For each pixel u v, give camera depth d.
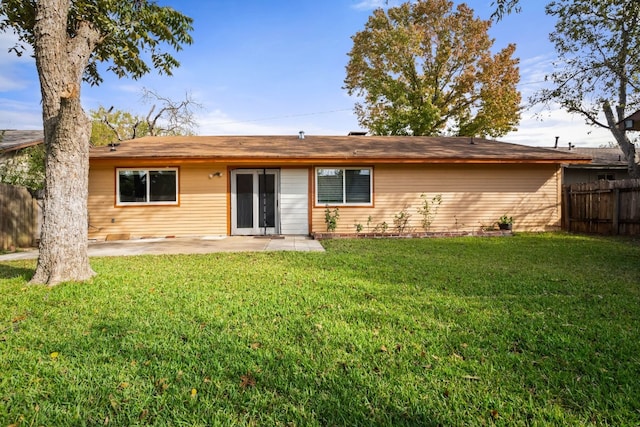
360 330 3.07
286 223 11.65
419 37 23.00
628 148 15.45
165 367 2.44
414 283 4.77
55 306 3.80
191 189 11.38
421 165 11.77
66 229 5.04
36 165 13.08
